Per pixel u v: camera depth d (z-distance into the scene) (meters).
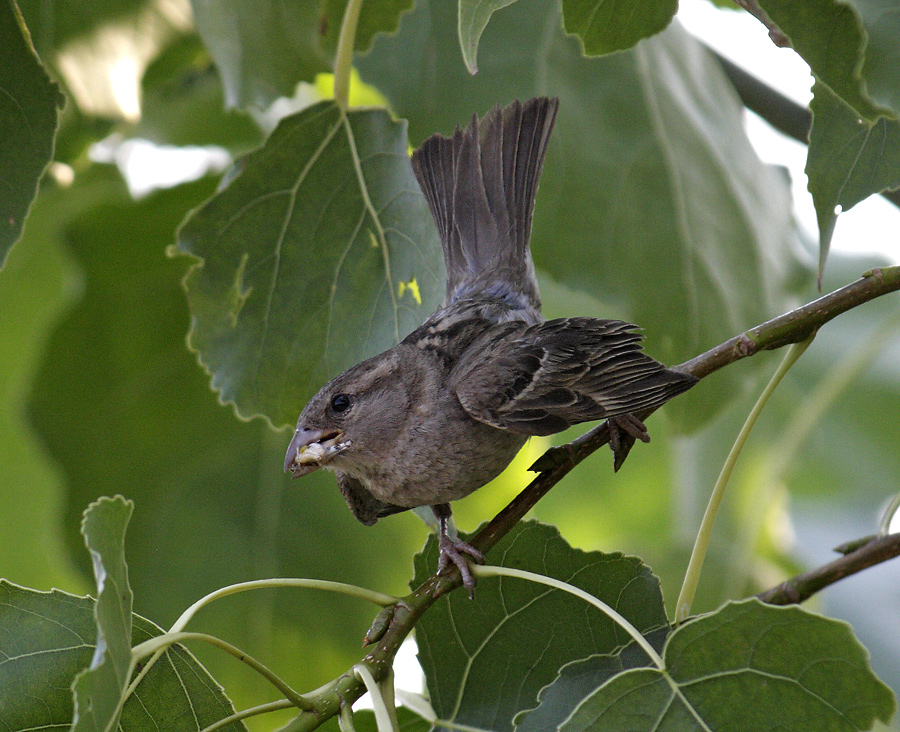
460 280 7.25
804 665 4.41
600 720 4.51
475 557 5.35
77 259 8.48
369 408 6.40
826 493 10.00
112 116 7.95
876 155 5.20
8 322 8.95
